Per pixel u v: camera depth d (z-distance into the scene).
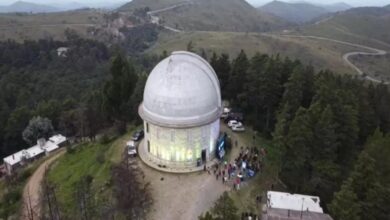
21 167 98.88
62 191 75.62
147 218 59.44
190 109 71.44
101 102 109.38
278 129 67.69
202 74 75.06
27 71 192.00
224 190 66.25
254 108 97.00
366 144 68.62
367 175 55.19
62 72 199.75
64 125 120.81
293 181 66.69
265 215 52.84
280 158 66.88
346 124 70.81
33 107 150.50
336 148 67.88
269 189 67.44
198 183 68.50
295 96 82.62
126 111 101.38
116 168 70.00
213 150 78.19
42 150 105.81
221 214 50.66
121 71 104.50
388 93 91.69
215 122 76.88
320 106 70.94
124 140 89.50
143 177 70.38
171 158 74.00
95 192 69.31
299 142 63.69
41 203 72.81
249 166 73.38
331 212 53.66
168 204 62.75
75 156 95.00
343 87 86.88
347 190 52.16
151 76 76.75
